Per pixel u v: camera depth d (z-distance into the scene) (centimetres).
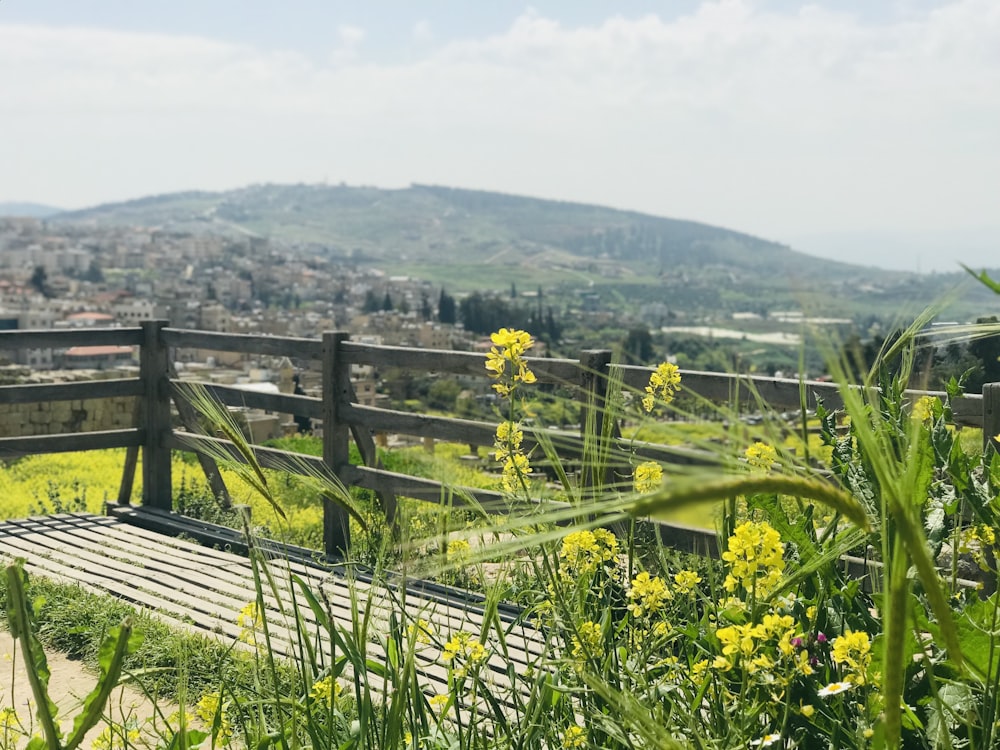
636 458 150
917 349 134
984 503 154
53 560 589
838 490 88
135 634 150
